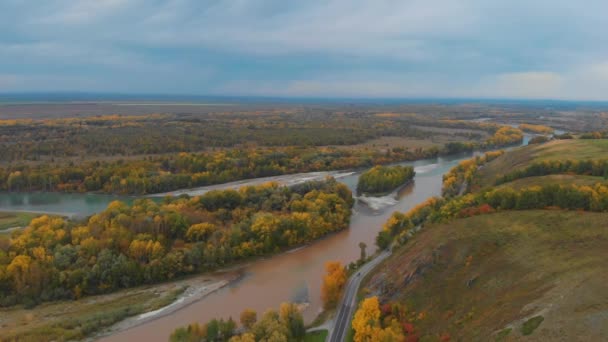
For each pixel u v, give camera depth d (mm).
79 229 114688
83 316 88062
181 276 111125
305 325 86438
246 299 99812
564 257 77250
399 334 74000
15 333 79000
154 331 86312
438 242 99562
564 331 54938
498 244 91312
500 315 67125
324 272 113500
